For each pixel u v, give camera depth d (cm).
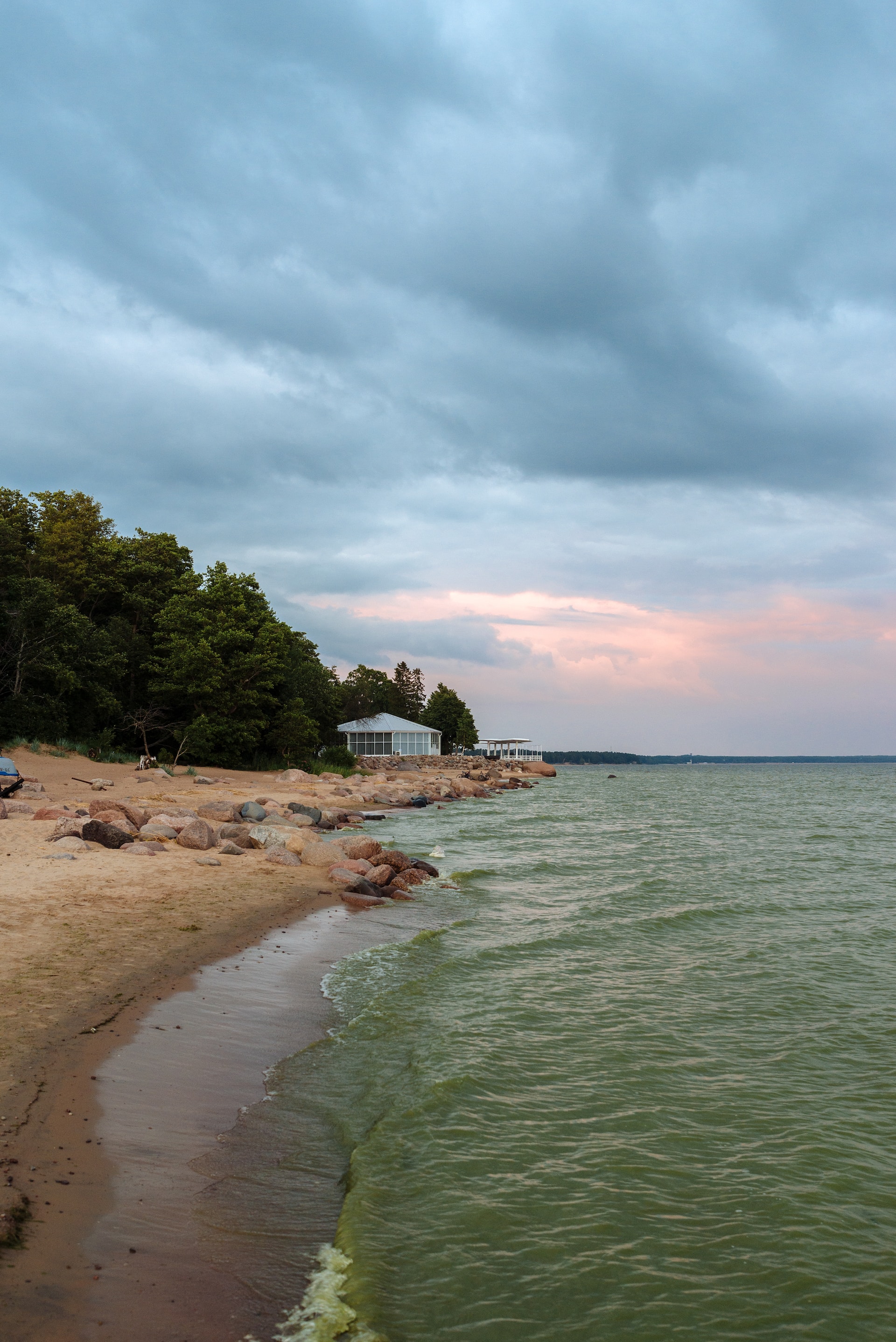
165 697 5466
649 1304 545
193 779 4678
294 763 6444
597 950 1510
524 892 2098
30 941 1237
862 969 1397
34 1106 718
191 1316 489
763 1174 714
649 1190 683
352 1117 788
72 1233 548
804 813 5538
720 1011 1158
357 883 1986
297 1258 566
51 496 5747
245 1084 843
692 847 3241
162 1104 765
